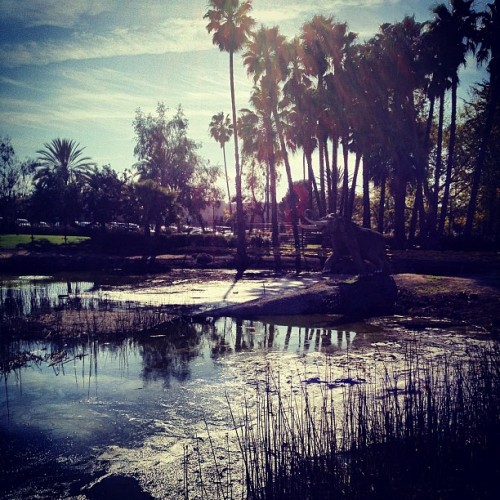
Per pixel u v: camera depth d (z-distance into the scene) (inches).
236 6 1630.2
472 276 997.2
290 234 2079.2
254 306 806.5
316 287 857.5
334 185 1750.7
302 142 1862.7
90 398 427.2
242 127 2132.1
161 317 762.8
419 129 1850.4
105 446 340.5
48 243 1956.2
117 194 2180.1
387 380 438.0
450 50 1540.4
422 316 758.5
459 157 1990.7
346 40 1706.4
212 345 604.1
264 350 575.2
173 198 1964.8
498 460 272.2
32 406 412.2
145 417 384.8
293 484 255.9
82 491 287.3
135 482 293.7
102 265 1604.3
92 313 791.1
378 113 1643.7
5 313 785.6
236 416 378.0
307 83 1804.9
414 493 249.8
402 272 1115.3
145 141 2994.6
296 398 407.5
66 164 2918.3
